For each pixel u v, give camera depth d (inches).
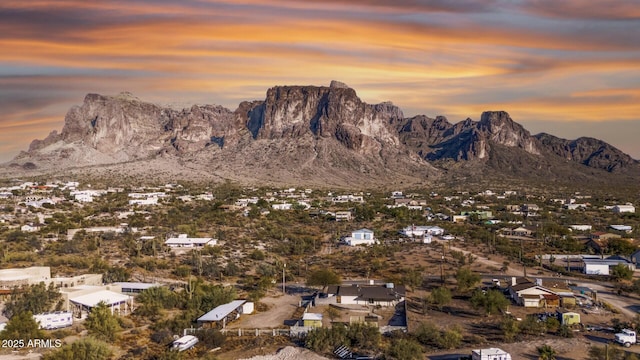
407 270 6195.9
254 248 7588.6
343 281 5782.5
